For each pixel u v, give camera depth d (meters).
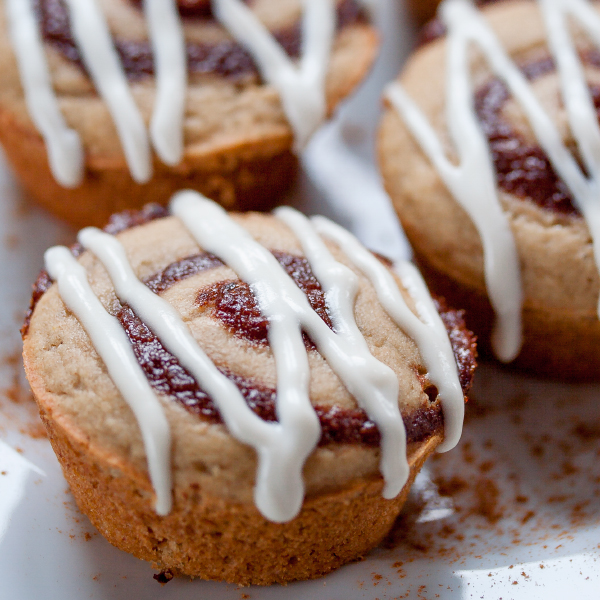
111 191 0.35
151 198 0.35
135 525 0.30
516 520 0.32
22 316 0.35
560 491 0.33
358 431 0.29
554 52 0.35
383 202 0.38
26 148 0.35
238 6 0.36
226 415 0.29
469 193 0.33
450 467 0.33
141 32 0.35
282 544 0.30
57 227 0.36
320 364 0.30
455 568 0.31
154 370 0.29
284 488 0.29
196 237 0.31
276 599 0.30
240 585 0.31
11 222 0.36
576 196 0.33
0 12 0.35
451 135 0.34
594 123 0.33
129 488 0.29
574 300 0.33
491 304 0.33
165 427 0.29
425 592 0.30
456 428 0.30
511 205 0.33
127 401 0.29
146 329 0.30
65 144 0.34
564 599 0.30
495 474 0.33
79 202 0.36
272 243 0.31
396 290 0.31
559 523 0.32
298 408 0.29
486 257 0.33
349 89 0.36
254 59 0.35
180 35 0.35
